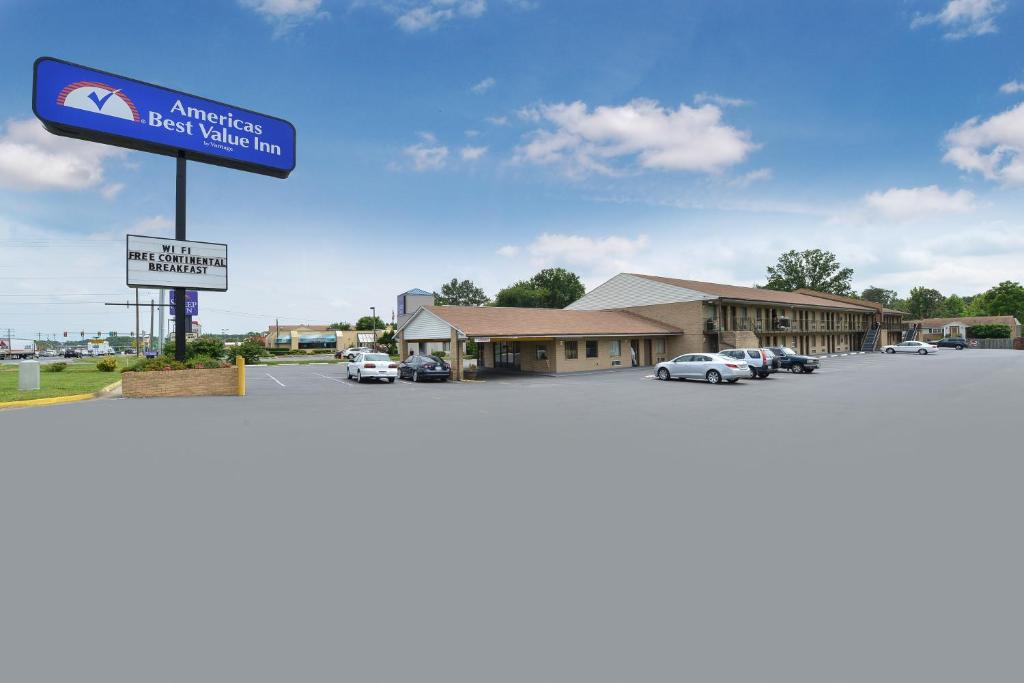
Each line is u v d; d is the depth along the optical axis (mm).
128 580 4270
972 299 123625
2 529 5375
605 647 3355
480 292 108500
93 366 40344
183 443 9773
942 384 21844
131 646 3365
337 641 3424
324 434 10750
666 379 26672
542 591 4094
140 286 20328
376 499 6348
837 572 4406
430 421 12594
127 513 5836
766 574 4375
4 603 3910
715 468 7859
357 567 4512
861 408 14711
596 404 16141
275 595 4027
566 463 8188
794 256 86250
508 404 16250
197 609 3820
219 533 5270
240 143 22547
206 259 21828
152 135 20438
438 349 50938
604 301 46906
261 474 7504
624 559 4668
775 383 23656
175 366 20031
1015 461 8266
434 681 3018
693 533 5273
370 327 115250
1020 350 62594
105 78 19547
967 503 6168
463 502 6246
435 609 3820
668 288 42031
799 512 5879
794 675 3064
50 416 13398
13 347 94688
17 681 3006
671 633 3512
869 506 6070
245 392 20562
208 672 3102
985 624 3602
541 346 32969
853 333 64375
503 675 3070
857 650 3312
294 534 5250
